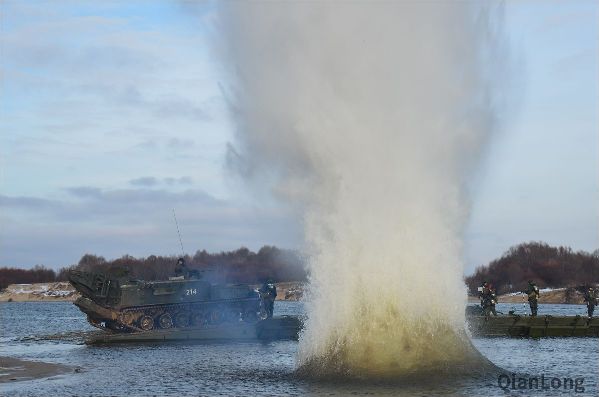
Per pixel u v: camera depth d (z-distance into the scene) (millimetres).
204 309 55688
